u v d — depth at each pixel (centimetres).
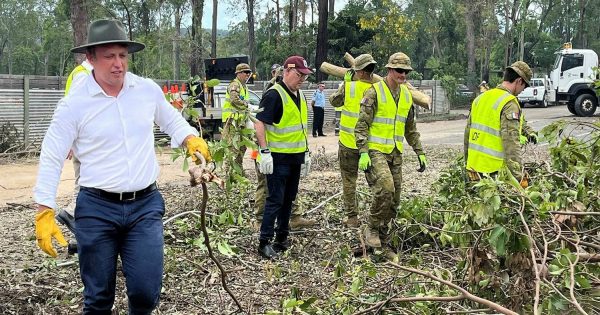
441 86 3616
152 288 359
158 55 3167
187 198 888
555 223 398
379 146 629
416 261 454
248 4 4716
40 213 341
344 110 716
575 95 2908
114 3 3022
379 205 619
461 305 410
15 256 619
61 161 351
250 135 495
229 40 6084
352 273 446
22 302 489
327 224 748
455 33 6912
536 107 3956
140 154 363
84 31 1866
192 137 386
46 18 6900
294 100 631
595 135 555
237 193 880
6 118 1573
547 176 548
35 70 7369
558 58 2961
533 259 349
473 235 408
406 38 3891
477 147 584
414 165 1352
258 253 637
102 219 354
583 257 389
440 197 666
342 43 4044
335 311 433
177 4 3347
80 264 362
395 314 401
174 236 659
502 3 5112
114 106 357
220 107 1762
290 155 624
